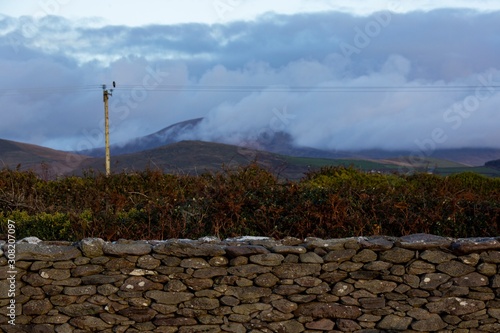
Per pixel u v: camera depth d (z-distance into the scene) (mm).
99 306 7406
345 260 7496
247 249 7441
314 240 7582
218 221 8797
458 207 8859
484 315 7480
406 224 8625
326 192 9312
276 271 7449
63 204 12141
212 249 7434
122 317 7426
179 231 8688
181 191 11266
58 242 7645
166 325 7430
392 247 7516
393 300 7477
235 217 8922
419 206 9008
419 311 7461
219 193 9312
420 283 7461
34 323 7410
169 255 7457
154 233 8734
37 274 7406
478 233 8555
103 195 12172
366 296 7477
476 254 7484
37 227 9078
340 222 8562
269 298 7449
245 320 7426
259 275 7453
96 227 8766
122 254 7418
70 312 7406
